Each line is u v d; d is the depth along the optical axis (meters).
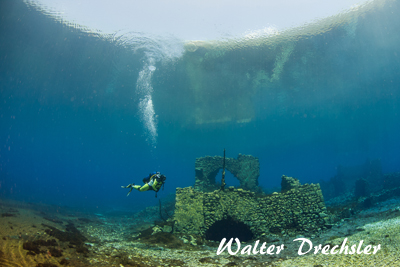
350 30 25.83
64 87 42.22
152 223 22.23
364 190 27.48
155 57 31.00
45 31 24.52
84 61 31.56
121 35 26.47
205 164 25.56
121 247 12.24
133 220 25.09
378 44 29.53
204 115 57.41
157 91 44.44
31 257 7.86
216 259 10.93
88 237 14.73
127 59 31.14
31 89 43.25
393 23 24.70
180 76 37.16
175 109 55.12
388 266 6.95
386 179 28.91
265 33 26.11
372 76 42.16
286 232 15.44
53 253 8.77
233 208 16.50
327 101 55.53
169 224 16.69
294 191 16.78
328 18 24.27
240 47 28.38
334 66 35.72
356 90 49.47
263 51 29.14
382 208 18.67
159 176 7.12
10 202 20.08
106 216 27.20
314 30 25.89
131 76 37.25
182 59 31.53
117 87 42.41
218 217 16.23
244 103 51.34
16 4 20.75
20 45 27.02
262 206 16.53
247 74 36.38
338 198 31.20
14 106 54.56
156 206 29.16
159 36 26.70
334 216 17.53
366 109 65.19
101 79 38.31
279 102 53.56
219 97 46.38
